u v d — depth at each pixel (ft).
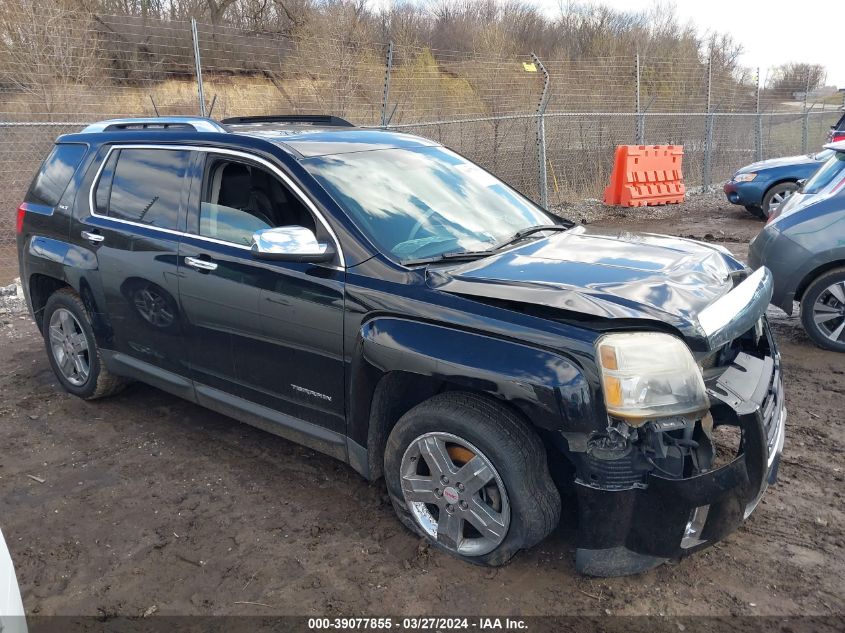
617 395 8.79
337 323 10.96
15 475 13.42
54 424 15.57
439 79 43.42
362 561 10.66
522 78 45.78
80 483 13.10
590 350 8.96
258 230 12.18
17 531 11.61
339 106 39.50
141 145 14.30
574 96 49.96
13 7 36.37
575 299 9.37
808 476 12.87
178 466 13.66
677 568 10.37
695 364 9.06
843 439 14.26
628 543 9.41
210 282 12.57
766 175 41.70
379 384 10.74
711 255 11.76
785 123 69.77
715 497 9.09
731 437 12.95
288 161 12.00
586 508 9.33
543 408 9.04
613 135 52.85
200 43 40.52
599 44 80.23
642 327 9.14
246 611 9.70
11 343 21.09
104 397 16.63
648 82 55.77
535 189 46.75
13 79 37.06
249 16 59.41
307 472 13.35
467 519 10.17
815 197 19.51
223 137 12.93
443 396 10.29
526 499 9.57
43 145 38.11
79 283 15.17
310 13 58.65
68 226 15.35
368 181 12.23
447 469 10.23
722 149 63.10
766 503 12.02
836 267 19.08
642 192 48.44
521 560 10.57
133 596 10.03
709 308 9.54
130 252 13.94
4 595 6.44
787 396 16.47
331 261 11.13
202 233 12.91
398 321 10.30
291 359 11.77
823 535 11.11
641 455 9.12
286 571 10.49
